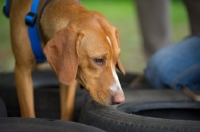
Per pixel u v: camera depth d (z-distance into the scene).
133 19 19.86
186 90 6.86
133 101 6.45
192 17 7.71
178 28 17.42
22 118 4.80
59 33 4.88
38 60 5.82
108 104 4.95
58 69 4.82
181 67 7.23
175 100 6.60
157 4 9.30
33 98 6.53
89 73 4.98
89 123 5.23
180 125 4.59
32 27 5.50
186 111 6.62
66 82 4.79
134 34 16.78
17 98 6.57
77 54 4.85
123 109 6.12
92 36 4.90
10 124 4.67
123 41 15.69
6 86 6.79
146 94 6.70
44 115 6.52
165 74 7.27
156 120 4.81
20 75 5.84
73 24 5.01
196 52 7.31
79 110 6.49
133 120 4.86
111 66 4.99
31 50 5.62
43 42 5.59
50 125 4.61
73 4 5.41
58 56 4.84
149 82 7.77
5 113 5.62
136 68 12.55
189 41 7.55
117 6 24.19
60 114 6.48
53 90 6.62
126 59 13.45
